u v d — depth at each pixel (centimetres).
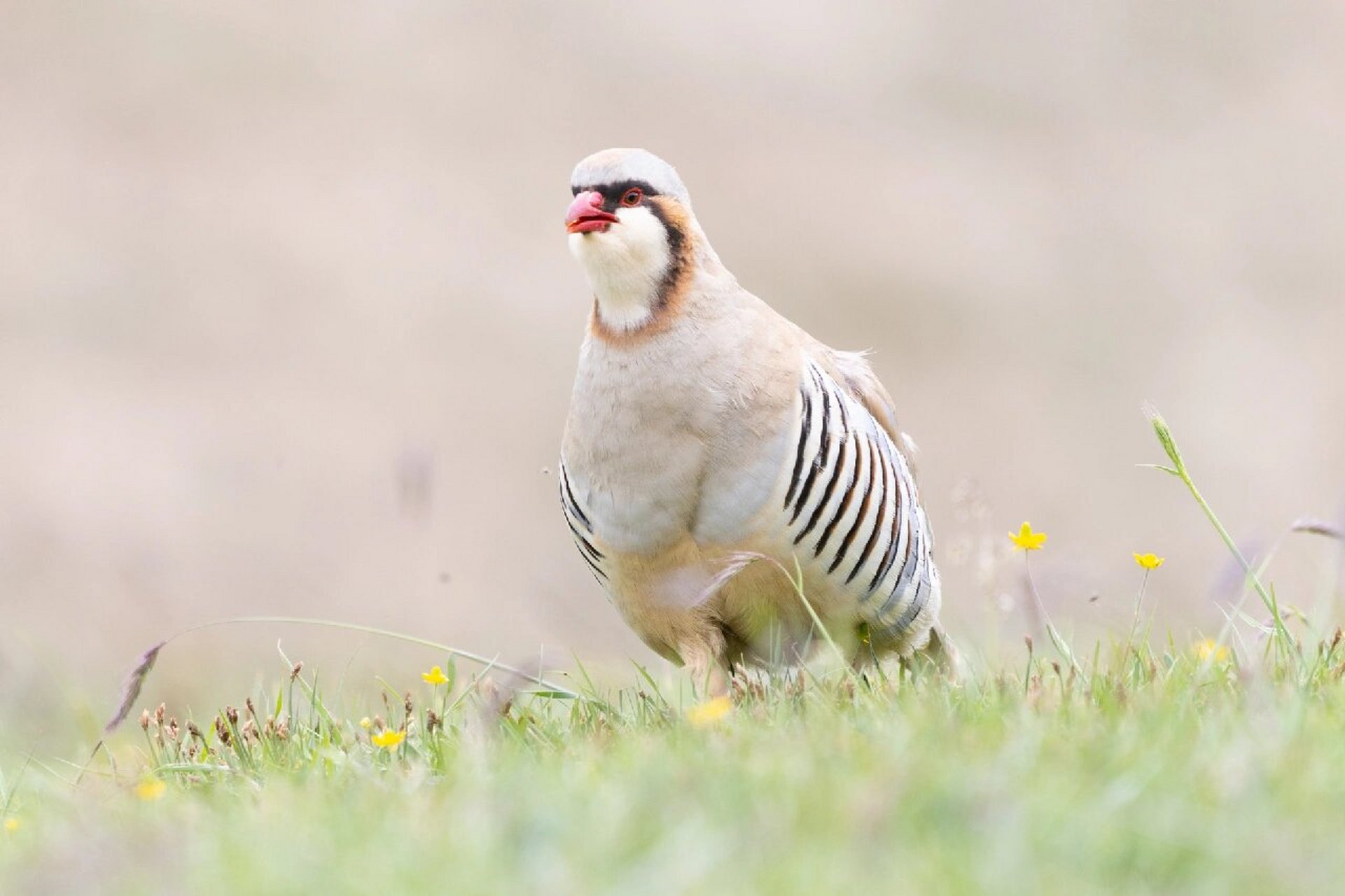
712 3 2738
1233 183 2442
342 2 2650
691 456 697
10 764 799
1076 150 2517
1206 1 2702
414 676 1007
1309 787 428
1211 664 600
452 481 1939
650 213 705
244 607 1656
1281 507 1966
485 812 448
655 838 426
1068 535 1909
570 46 2666
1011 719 516
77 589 1612
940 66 2662
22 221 2275
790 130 2562
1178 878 393
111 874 455
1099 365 2222
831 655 743
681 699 669
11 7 2578
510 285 2256
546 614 1187
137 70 2512
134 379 2067
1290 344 2230
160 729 668
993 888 382
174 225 2306
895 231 2397
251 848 447
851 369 764
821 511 700
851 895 383
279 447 1967
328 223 2319
